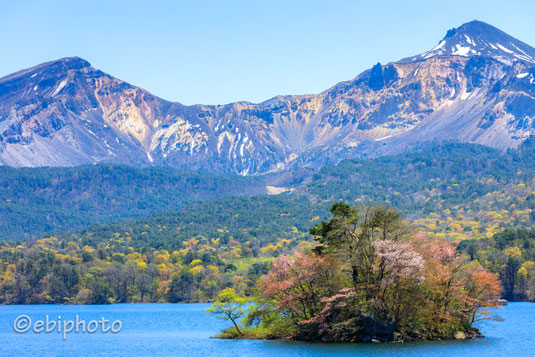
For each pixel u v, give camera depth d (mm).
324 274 93938
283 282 94500
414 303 92250
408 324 93938
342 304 90438
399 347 87438
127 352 99000
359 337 92562
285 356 83125
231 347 95625
